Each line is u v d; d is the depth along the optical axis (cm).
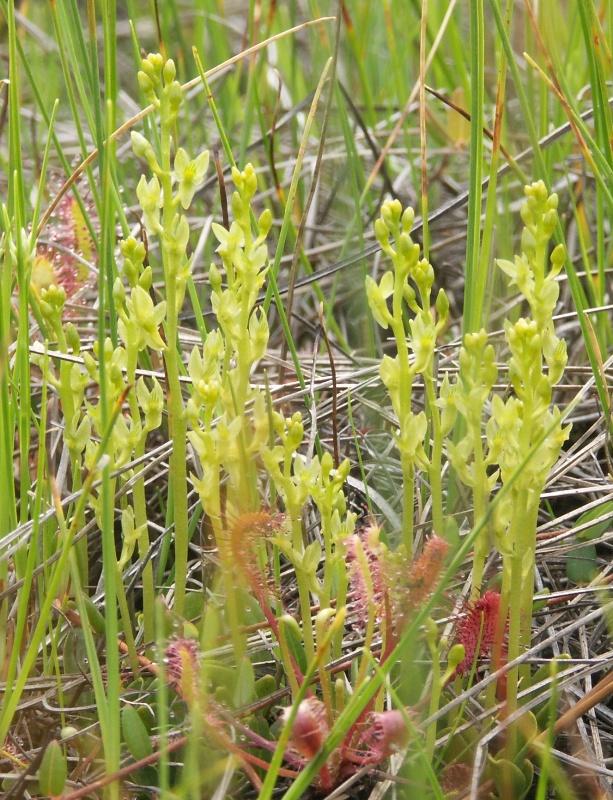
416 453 40
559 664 42
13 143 42
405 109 55
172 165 53
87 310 56
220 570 42
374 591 39
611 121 50
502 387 49
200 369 41
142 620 43
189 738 38
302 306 63
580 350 54
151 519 49
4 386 41
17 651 40
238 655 40
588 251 59
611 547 47
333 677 42
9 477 42
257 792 40
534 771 41
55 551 44
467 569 44
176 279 40
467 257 44
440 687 39
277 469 40
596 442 47
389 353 56
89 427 42
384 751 38
